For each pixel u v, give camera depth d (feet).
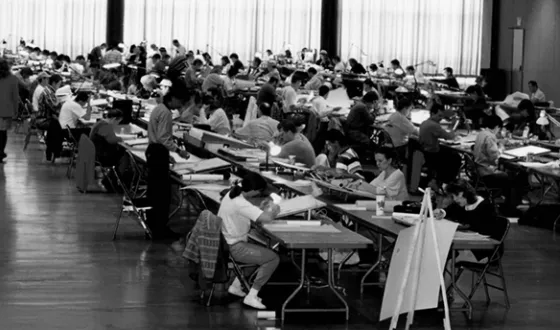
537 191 38.78
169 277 23.15
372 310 20.72
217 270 20.18
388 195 25.00
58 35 76.54
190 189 25.25
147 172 28.48
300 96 49.83
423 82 63.16
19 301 20.54
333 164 29.91
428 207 18.54
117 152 34.58
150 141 27.63
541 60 70.49
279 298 21.45
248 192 20.72
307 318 19.99
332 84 58.54
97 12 76.89
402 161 38.50
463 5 78.54
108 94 47.52
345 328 19.31
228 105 52.06
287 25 78.59
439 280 19.34
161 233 27.86
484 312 21.03
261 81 59.57
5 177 38.11
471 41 78.54
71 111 40.04
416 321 20.02
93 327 18.81
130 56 66.33
